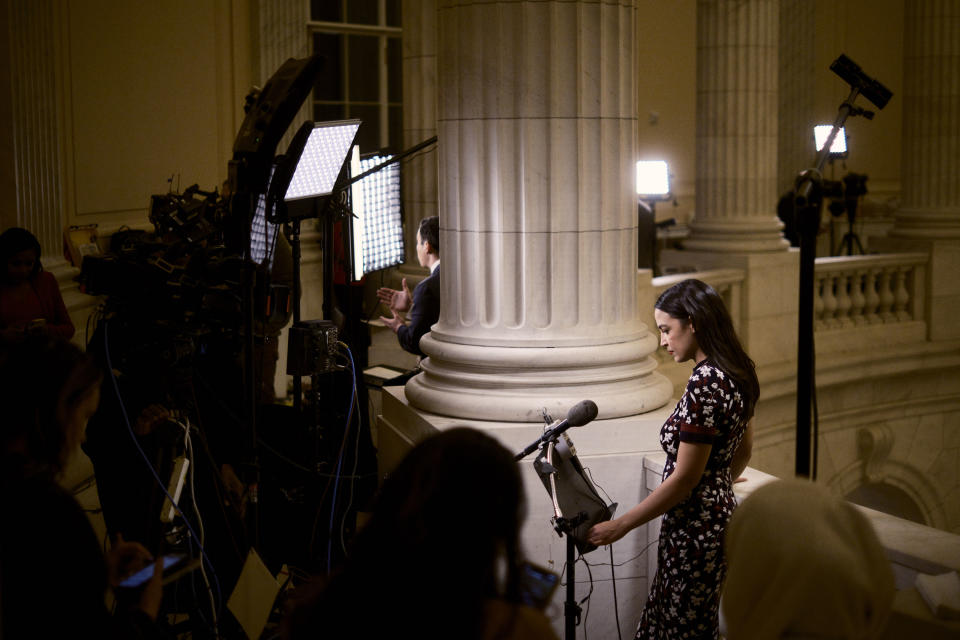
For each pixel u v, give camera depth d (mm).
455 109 4469
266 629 4195
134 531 4137
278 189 4055
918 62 10891
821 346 10094
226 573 4352
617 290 4496
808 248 4590
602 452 4309
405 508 1797
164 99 7914
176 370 4109
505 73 4320
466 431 1866
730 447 3354
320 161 4242
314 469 4453
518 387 4391
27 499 2137
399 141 11125
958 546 3318
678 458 3303
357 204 5414
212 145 8555
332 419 4559
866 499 11461
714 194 9852
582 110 4340
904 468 10875
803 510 1783
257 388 4578
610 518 3418
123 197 7484
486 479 1797
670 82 14445
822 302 10266
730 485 3432
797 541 1738
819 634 1712
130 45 7512
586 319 4438
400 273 8289
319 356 4266
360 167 5590
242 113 8867
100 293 4168
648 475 4297
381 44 10859
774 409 9867
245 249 3918
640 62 14078
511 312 4438
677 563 3395
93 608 2143
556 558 4277
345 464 4906
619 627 4340
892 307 10930
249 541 4387
